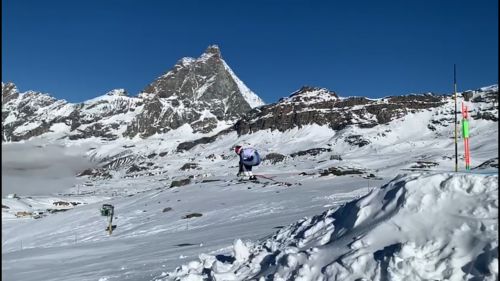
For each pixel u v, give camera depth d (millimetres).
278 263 7621
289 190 53656
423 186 6895
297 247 8117
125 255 18844
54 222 56344
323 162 151250
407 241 6156
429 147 168250
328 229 8133
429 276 5496
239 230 23344
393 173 93312
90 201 111125
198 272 9117
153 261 14438
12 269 18031
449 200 6473
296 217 26312
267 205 40312
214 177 78438
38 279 14117
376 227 6777
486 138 152375
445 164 106250
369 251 6395
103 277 12312
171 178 193625
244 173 16266
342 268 6348
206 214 42125
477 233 5707
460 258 5543
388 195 7387
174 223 39969
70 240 42531
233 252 9141
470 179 6574
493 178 6449
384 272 5867
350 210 8086
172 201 57469
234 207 43344
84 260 19219
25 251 27375
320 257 7016
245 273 8164
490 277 5086
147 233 37250
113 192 157875
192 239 22469
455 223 6039
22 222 62406
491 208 5973
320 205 34469
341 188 50406
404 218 6598
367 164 135875
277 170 142250
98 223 50406
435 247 5867
